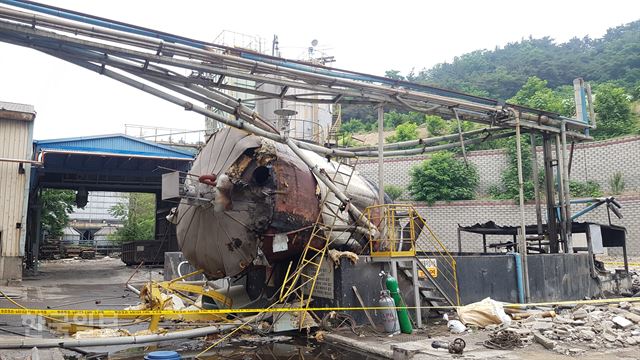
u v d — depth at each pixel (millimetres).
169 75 9586
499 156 35000
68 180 29500
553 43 95375
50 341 7414
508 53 90312
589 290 14773
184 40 9445
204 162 10852
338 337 9211
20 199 19438
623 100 37812
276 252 10523
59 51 8469
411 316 10695
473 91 68000
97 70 8969
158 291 9445
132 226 48312
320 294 10695
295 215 10500
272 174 10375
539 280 13359
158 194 34094
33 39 8242
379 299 10273
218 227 10453
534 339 8227
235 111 10547
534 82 48125
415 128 48812
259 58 10414
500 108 14297
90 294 16562
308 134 24094
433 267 11484
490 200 32594
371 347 8359
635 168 31406
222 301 11016
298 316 9859
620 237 16734
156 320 8727
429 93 13242
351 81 11406
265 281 11562
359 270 10367
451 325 9719
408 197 37062
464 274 12000
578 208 31031
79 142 24641
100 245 57969
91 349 8320
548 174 16141
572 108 39781
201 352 8414
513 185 32938
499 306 10078
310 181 11086
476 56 89125
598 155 33000
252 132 9922
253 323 9766
